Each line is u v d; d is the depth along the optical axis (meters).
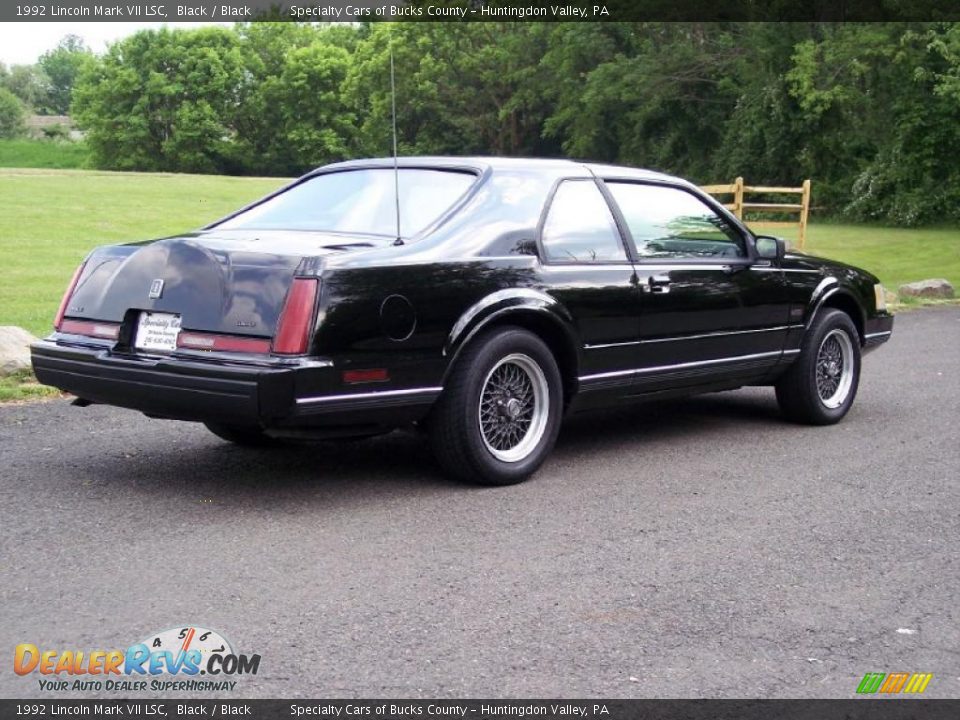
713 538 4.66
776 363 6.81
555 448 6.38
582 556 4.37
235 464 5.73
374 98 68.75
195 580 3.96
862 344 7.50
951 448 6.55
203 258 4.85
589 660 3.38
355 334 4.72
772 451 6.38
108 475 5.42
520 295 5.29
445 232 5.23
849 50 39.66
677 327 6.10
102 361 4.95
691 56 47.47
